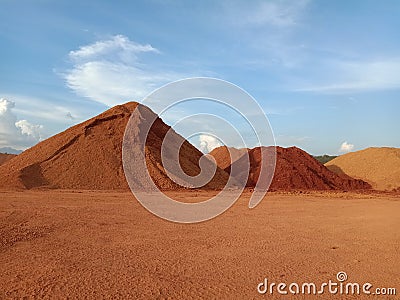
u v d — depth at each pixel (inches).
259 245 404.2
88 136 1318.9
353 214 679.1
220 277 289.1
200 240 428.8
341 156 2240.4
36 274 291.7
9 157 2108.8
